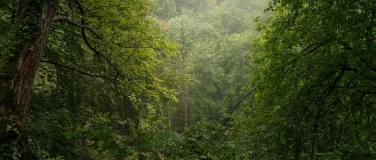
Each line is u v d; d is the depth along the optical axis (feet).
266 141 22.08
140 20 27.32
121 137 8.72
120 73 29.09
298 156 19.75
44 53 25.98
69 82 27.86
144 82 29.19
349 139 16.28
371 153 13.19
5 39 20.68
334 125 19.49
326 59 21.98
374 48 19.66
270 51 27.63
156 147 9.71
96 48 28.53
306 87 23.02
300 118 20.77
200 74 127.13
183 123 106.42
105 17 26.27
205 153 11.28
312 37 21.71
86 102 29.76
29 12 15.38
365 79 20.13
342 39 20.56
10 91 13.93
